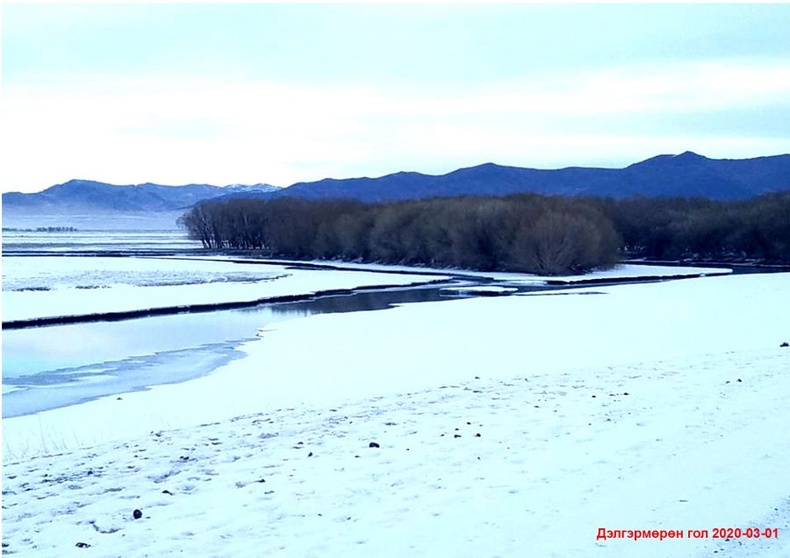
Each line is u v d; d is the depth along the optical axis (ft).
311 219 344.08
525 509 23.61
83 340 100.12
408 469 28.48
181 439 35.99
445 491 25.72
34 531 23.45
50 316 121.29
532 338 86.02
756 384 43.04
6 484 28.94
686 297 140.77
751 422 33.42
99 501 26.18
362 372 66.18
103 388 67.46
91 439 44.52
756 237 294.87
